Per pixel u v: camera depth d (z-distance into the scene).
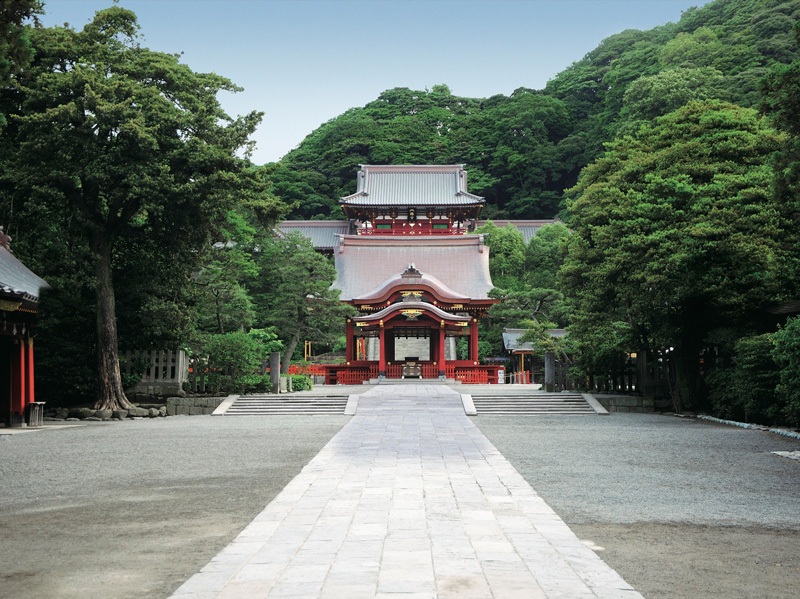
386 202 82.62
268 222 30.00
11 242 29.47
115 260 31.47
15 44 15.32
